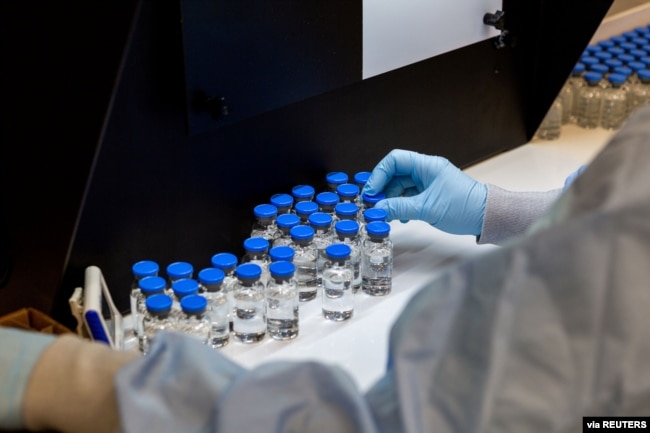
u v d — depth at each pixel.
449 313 0.94
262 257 1.79
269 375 0.98
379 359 1.64
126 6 1.25
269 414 0.96
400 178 2.12
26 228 1.52
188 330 1.59
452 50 2.24
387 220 2.04
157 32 1.62
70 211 1.43
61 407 1.04
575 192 0.94
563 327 0.90
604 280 0.88
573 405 0.90
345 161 2.16
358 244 1.92
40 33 1.34
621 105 2.86
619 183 0.89
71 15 1.30
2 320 1.51
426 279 1.94
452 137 2.45
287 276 1.66
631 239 0.88
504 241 2.03
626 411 0.91
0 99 1.42
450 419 0.93
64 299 1.67
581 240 0.88
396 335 0.96
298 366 0.98
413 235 2.16
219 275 1.66
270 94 1.79
